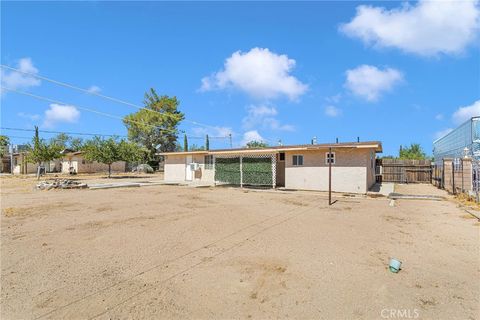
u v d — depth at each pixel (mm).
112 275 4418
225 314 3297
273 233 6934
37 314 3322
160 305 3508
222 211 10062
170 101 54875
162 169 55531
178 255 5328
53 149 30188
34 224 7918
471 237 6555
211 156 24094
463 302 3568
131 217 8930
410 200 13219
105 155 32312
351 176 16578
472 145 14445
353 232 7023
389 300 3615
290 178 18688
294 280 4199
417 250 5598
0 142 45125
